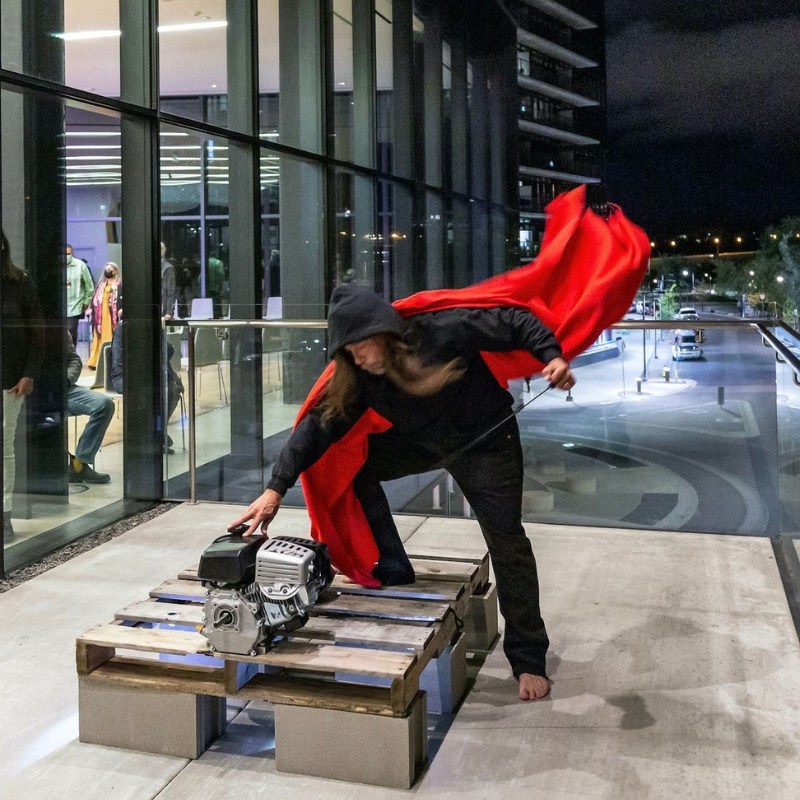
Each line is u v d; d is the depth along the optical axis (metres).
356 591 2.52
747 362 4.33
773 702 2.43
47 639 2.99
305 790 2.03
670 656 2.77
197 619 2.33
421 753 2.11
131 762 2.17
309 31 8.26
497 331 2.15
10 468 3.92
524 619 2.49
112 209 4.80
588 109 25.64
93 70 4.65
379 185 10.54
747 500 4.32
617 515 4.46
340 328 2.08
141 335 4.98
